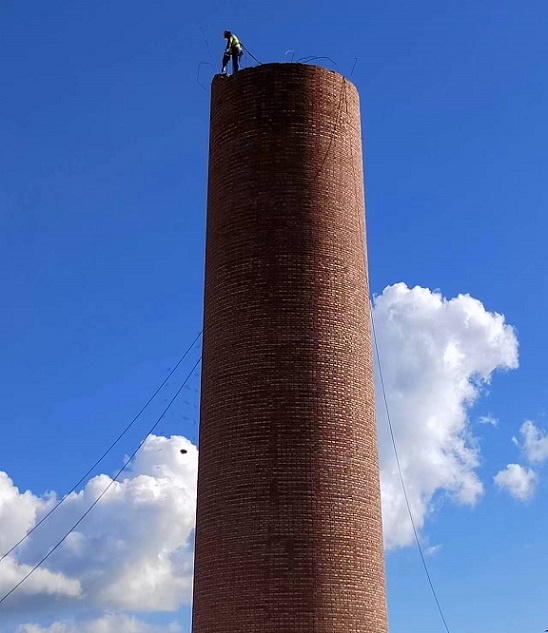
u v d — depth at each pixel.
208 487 43.72
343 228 46.12
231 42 50.59
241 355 44.19
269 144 46.44
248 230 45.62
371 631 41.56
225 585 41.72
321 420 43.03
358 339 45.16
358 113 49.47
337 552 41.66
